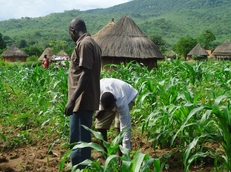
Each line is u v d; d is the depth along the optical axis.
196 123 3.63
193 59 51.06
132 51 20.25
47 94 8.67
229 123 3.36
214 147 4.82
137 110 5.80
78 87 3.70
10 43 124.44
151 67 20.86
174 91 5.21
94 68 3.84
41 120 6.81
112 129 5.96
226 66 10.73
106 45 20.66
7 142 5.66
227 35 182.38
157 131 4.98
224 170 3.90
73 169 3.12
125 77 9.17
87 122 3.91
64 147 5.36
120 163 4.16
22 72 13.42
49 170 4.38
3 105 8.44
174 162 4.43
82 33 3.86
